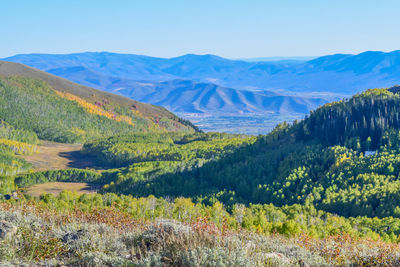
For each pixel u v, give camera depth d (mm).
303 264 10352
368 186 149375
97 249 10000
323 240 13750
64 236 10984
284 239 14023
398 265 11258
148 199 88125
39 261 9297
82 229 11414
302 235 14078
